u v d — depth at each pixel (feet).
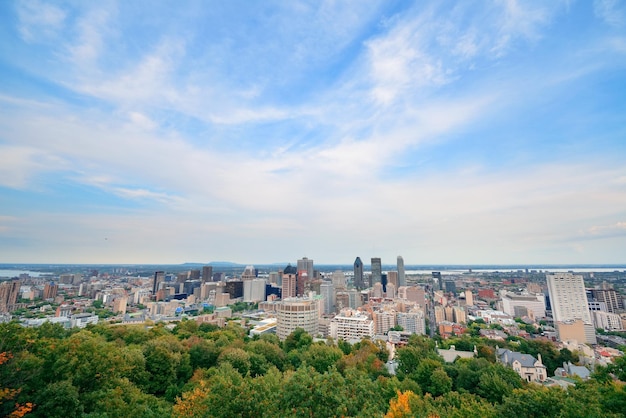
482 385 333.01
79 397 184.44
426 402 261.65
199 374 341.62
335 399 163.22
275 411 158.81
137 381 304.30
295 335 600.39
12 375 161.27
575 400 207.82
